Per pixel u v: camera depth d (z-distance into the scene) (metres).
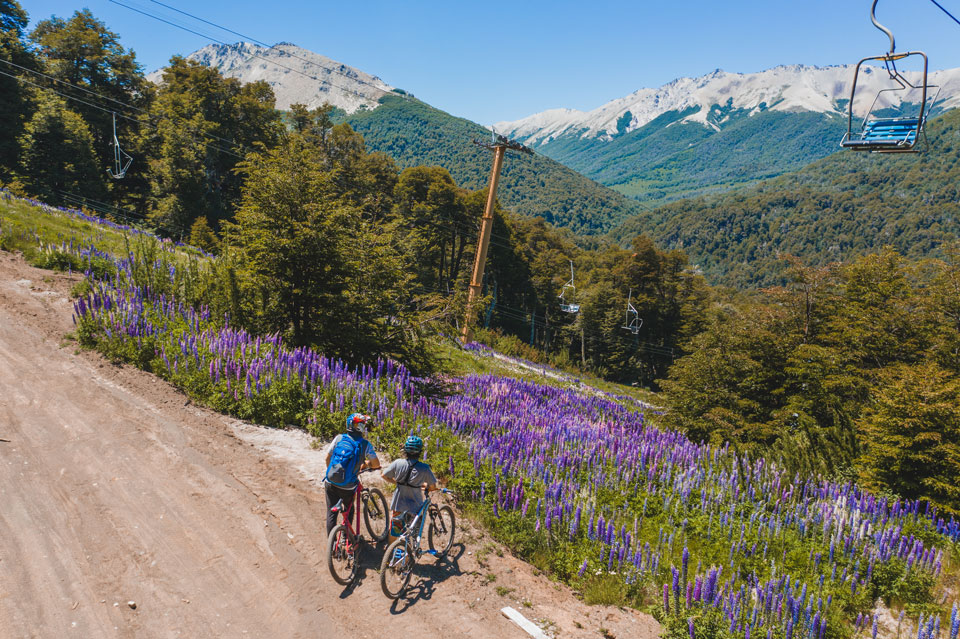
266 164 15.40
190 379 10.98
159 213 58.50
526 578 7.47
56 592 5.70
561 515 8.98
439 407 12.78
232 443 9.48
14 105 54.53
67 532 6.59
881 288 24.77
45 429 8.72
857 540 9.78
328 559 6.09
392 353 16.66
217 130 67.00
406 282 17.41
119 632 5.38
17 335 11.98
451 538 7.52
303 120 75.88
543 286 96.88
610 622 6.81
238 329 14.27
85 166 56.59
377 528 7.71
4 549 6.10
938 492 12.19
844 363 22.44
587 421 19.55
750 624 6.92
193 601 5.93
